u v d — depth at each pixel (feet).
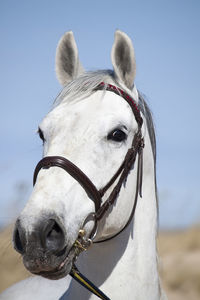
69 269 12.20
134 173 14.15
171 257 51.03
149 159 14.99
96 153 13.05
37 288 18.04
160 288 14.76
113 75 14.99
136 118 14.25
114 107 13.70
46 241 11.63
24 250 11.51
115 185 13.48
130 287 13.84
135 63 14.70
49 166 12.69
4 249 13.57
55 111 13.71
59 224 11.79
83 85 14.17
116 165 13.43
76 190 12.55
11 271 34.01
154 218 14.85
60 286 17.63
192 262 46.26
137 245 14.28
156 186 15.57
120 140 13.57
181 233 70.79
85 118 13.33
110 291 13.73
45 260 11.53
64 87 14.56
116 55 14.71
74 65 15.55
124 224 13.84
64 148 12.96
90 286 13.29
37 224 11.53
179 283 43.37
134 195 14.20
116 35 14.71
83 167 12.82
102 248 13.84
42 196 12.04
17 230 11.84
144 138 14.85
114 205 13.56
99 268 13.84
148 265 14.29
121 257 13.94
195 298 40.93
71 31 15.55
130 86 14.76
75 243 12.37
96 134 13.16
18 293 18.13
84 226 12.68
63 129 13.21
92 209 12.82
